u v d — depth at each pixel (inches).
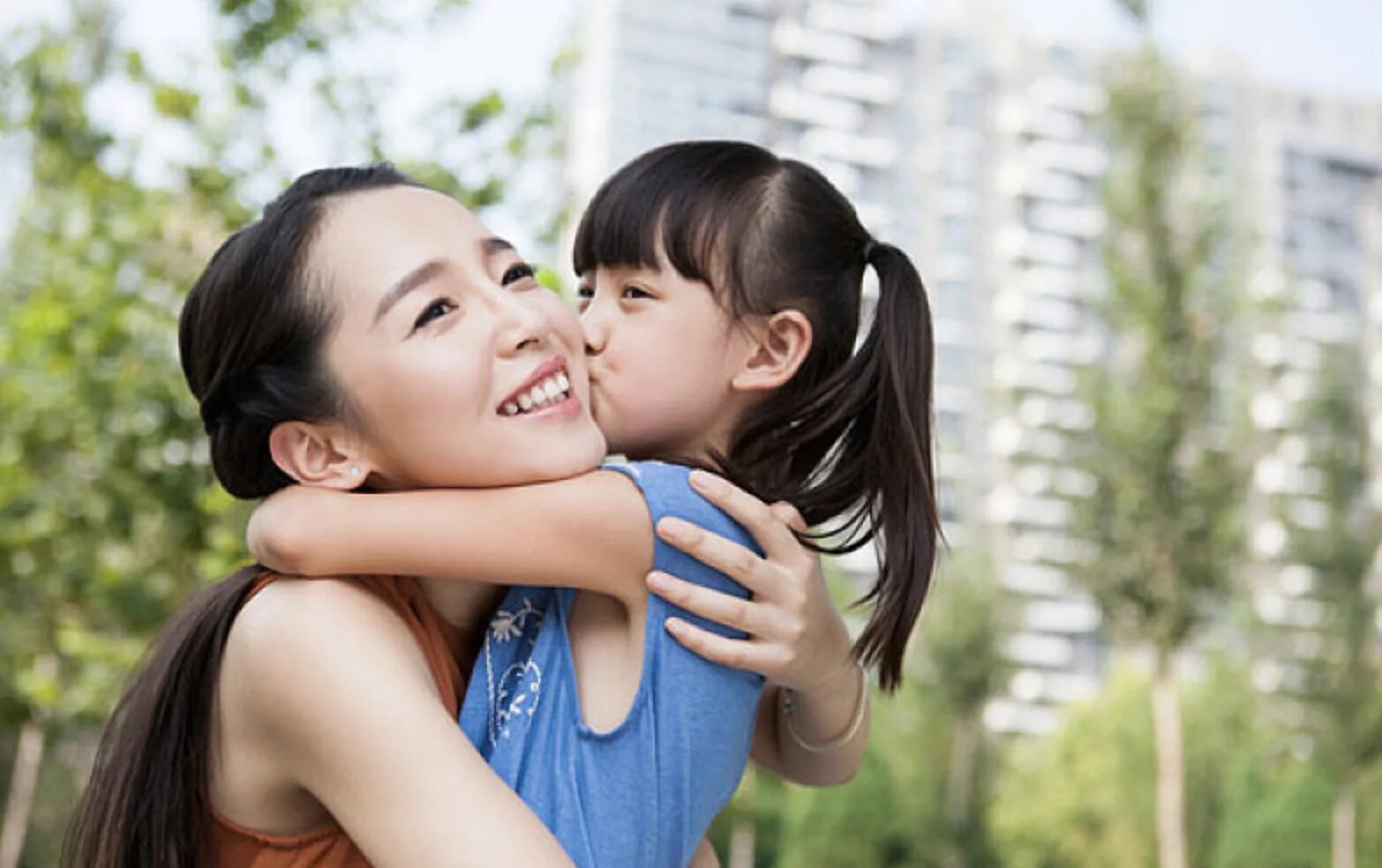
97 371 288.2
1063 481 908.6
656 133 2273.6
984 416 2170.3
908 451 67.1
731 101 2313.0
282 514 54.2
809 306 68.1
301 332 55.3
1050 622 2082.9
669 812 56.4
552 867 49.0
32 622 324.2
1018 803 1159.6
